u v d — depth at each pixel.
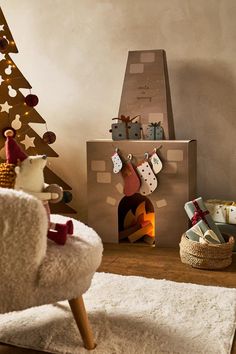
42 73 3.31
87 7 3.12
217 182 3.00
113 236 2.91
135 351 1.60
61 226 1.56
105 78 3.15
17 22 3.30
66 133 3.32
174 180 2.71
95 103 3.21
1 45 2.79
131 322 1.81
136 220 3.03
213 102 2.93
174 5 2.92
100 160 2.85
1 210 1.36
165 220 2.78
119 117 2.90
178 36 2.94
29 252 1.40
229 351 1.61
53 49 3.25
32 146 3.06
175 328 1.76
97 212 2.92
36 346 1.65
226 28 2.84
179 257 2.62
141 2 2.99
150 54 2.81
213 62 2.89
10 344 1.68
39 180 1.62
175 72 2.98
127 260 2.58
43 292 1.48
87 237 1.66
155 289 2.12
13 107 2.91
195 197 2.93
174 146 2.68
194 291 2.09
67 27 3.19
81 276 1.53
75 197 3.36
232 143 2.93
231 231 2.68
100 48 3.13
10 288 1.43
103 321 1.81
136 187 2.77
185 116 3.00
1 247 1.38
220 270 2.41
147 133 2.82
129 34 3.05
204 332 1.72
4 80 2.87
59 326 1.78
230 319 1.82
